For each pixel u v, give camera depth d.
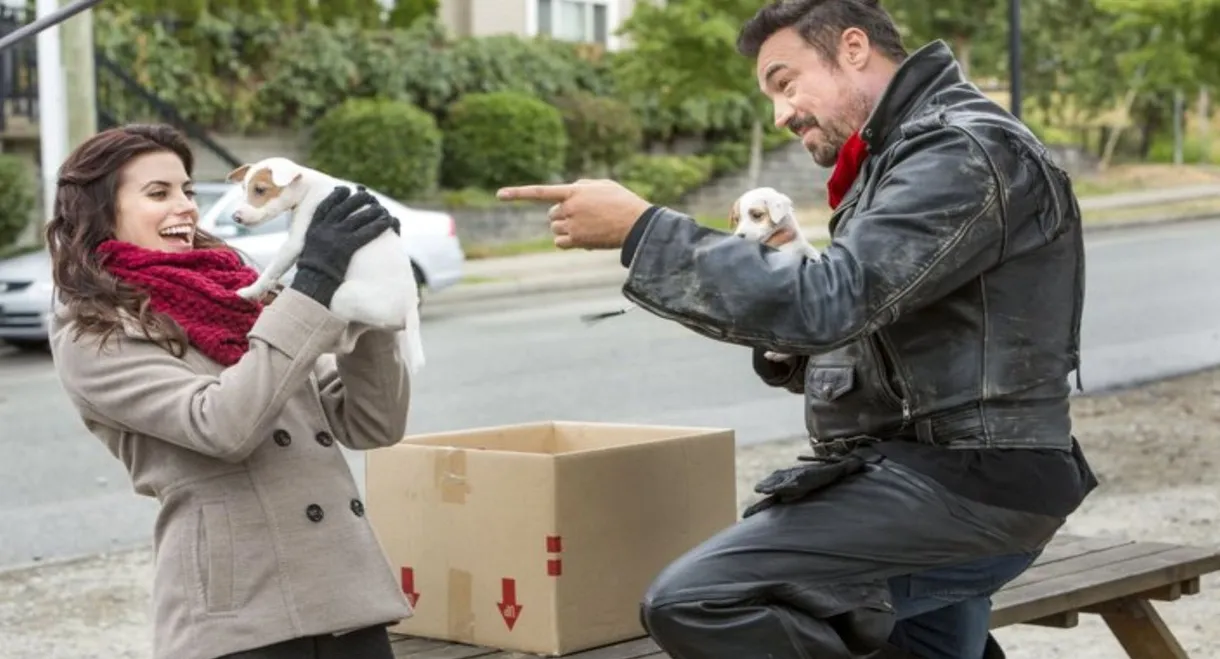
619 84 27.83
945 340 3.51
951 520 3.50
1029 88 34.09
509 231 27.53
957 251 3.34
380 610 3.49
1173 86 15.09
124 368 3.38
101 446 11.20
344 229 3.38
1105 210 29.12
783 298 3.26
